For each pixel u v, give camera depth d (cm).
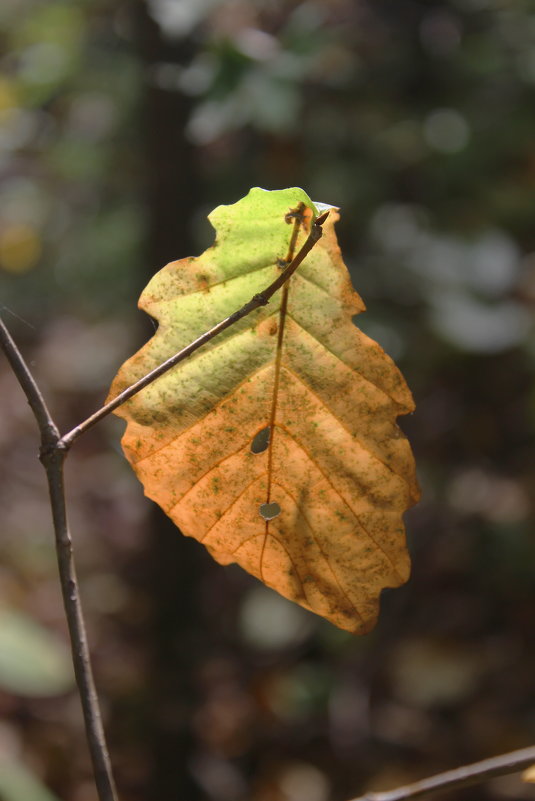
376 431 45
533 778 47
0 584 178
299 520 45
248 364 45
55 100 142
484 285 163
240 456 45
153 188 112
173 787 128
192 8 94
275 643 163
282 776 140
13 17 151
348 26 142
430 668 156
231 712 151
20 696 153
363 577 46
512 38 150
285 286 44
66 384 235
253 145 142
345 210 157
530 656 157
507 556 169
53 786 138
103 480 211
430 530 177
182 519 46
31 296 239
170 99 108
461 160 156
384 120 147
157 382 45
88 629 169
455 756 142
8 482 218
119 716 143
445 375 179
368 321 152
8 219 197
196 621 128
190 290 44
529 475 175
